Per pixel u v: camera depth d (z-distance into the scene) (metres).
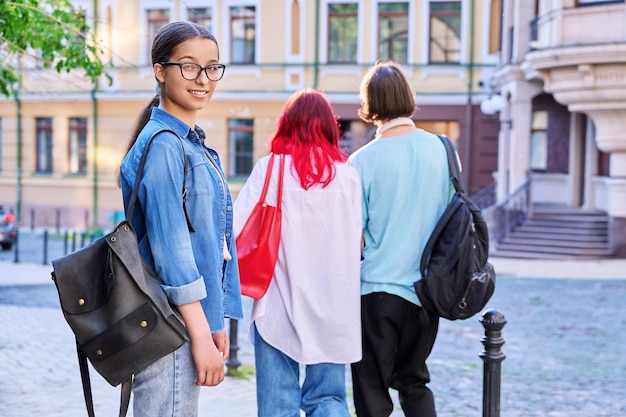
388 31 24.33
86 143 27.06
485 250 3.71
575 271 16.62
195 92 2.66
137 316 2.38
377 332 3.73
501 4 23.20
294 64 24.80
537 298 12.88
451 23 23.94
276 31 24.95
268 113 25.12
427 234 3.78
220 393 6.16
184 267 2.46
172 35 2.64
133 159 2.55
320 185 3.61
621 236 18.81
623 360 8.30
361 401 3.81
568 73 18.33
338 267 3.61
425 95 24.05
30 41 6.65
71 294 2.41
